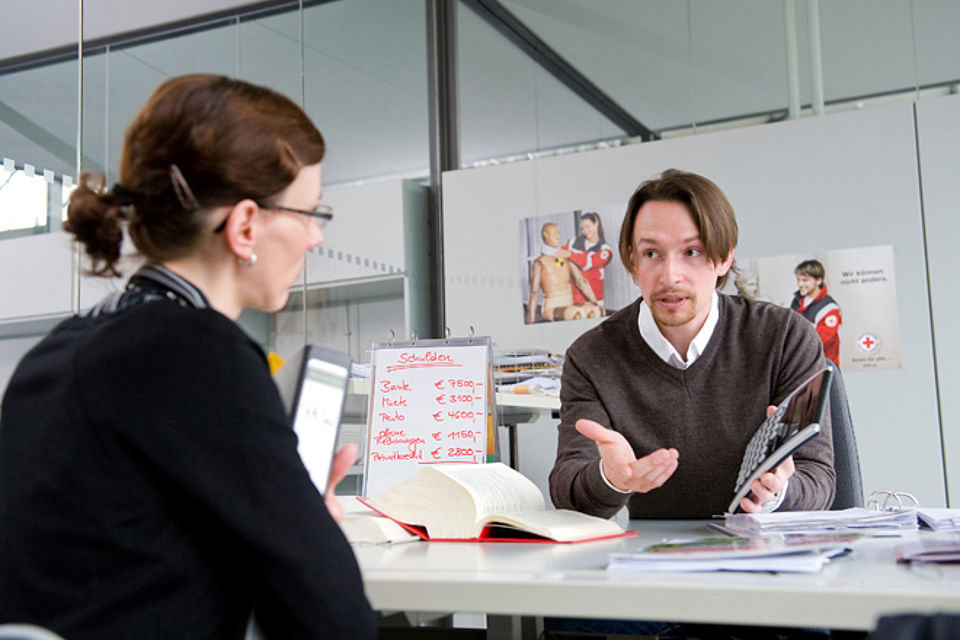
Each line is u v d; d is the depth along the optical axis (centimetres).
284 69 319
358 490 252
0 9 202
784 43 367
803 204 348
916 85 346
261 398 74
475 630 136
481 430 155
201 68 260
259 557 71
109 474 71
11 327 188
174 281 82
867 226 339
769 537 102
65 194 206
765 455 115
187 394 72
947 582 71
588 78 400
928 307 328
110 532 70
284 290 90
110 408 71
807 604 69
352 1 375
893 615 45
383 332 364
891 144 339
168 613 71
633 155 378
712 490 162
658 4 391
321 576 72
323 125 346
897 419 327
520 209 392
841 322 337
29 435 74
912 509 117
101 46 223
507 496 126
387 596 83
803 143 351
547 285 385
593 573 81
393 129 390
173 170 81
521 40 416
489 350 161
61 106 210
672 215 157
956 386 321
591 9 403
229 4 279
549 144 403
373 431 162
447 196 404
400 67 400
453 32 428
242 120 83
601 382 170
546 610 77
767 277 349
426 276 404
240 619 74
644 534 122
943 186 331
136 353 73
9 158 196
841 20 359
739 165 360
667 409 165
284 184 86
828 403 158
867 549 95
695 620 72
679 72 382
